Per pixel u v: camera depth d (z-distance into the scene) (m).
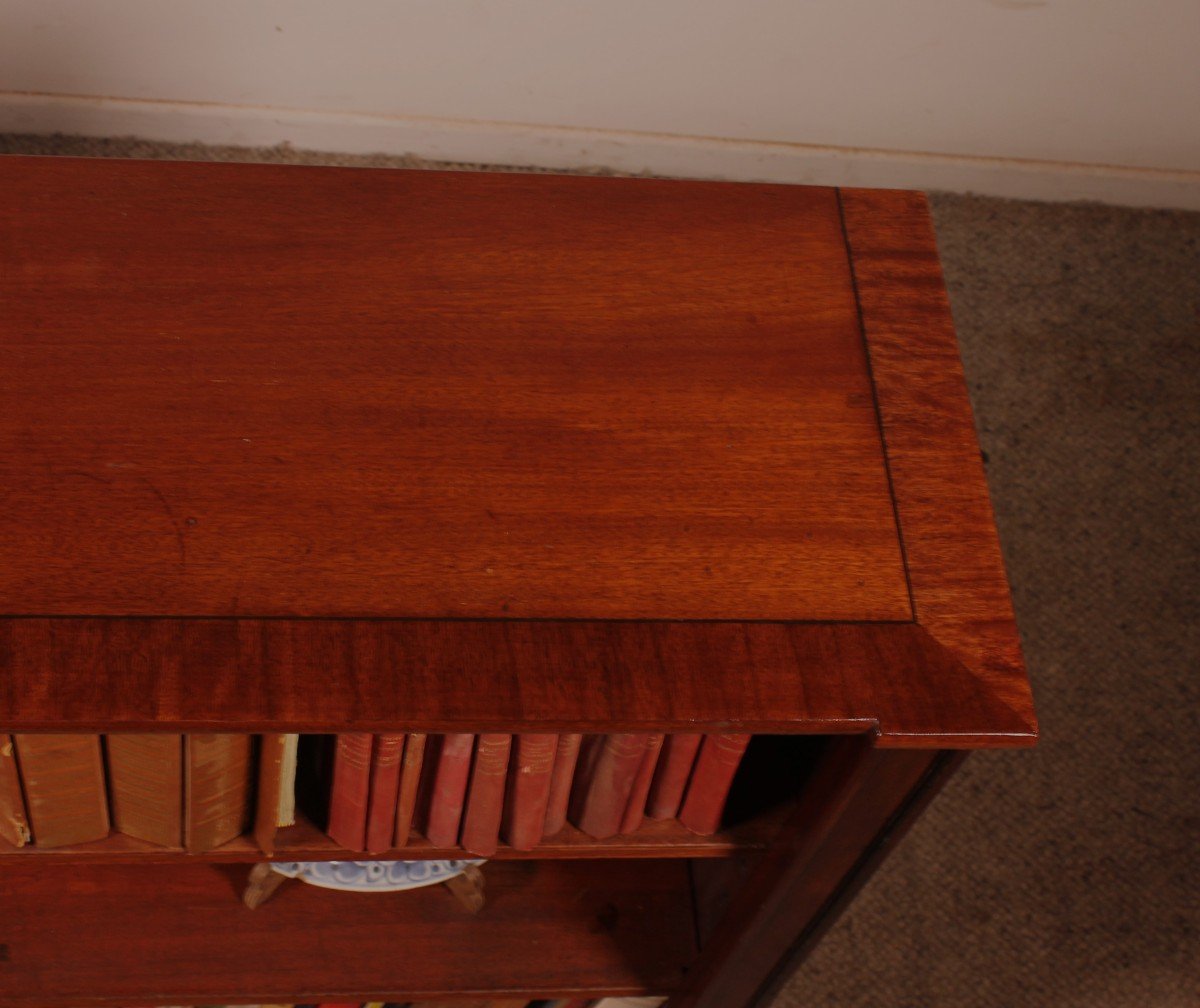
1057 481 1.64
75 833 0.93
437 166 1.68
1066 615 1.56
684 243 0.97
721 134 1.68
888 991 1.38
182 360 0.86
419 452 0.85
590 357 0.90
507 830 0.97
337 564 0.80
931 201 1.79
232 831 0.95
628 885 1.19
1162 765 1.50
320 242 0.93
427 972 1.13
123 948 1.10
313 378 0.87
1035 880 1.44
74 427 0.83
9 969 1.08
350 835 0.95
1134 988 1.40
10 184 0.92
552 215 0.97
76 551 0.78
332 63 1.54
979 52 1.58
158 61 1.52
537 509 0.84
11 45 1.48
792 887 0.98
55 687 0.74
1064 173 1.77
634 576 0.82
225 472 0.82
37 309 0.87
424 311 0.91
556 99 1.61
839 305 0.95
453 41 1.52
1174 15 1.54
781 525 0.85
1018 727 0.80
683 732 0.79
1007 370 1.70
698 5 1.49
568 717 0.77
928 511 0.87
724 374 0.91
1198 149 1.75
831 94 1.63
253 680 0.76
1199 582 1.60
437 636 0.78
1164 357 1.74
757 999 1.18
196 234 0.92
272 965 1.11
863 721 0.79
